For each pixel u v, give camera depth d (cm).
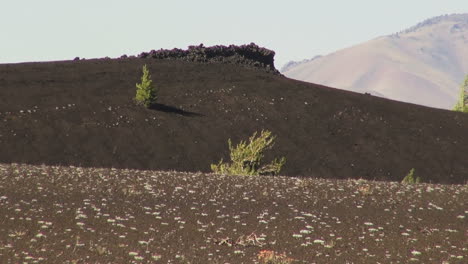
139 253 5088
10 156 18888
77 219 5966
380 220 6606
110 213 6275
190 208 6662
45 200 6581
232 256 5188
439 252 5609
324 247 5597
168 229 5869
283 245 5594
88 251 5050
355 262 5216
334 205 7150
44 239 5294
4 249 4928
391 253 5528
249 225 6172
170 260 4956
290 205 7000
